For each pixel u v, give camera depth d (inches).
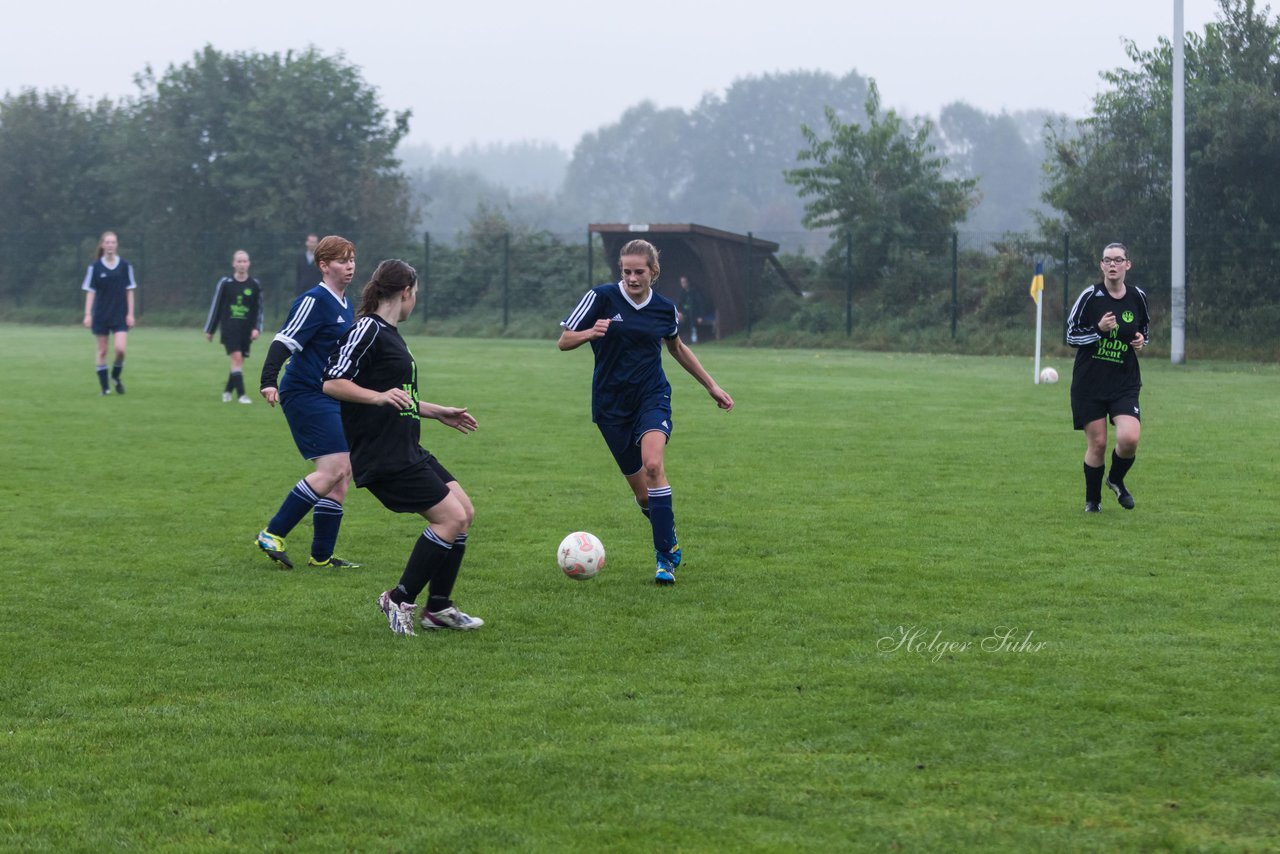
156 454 692.7
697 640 329.4
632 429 420.2
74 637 335.3
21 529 485.1
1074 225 1909.4
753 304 2091.5
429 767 239.3
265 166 2541.8
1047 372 1213.1
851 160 2137.1
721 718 265.7
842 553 440.5
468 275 2316.7
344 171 2564.0
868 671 298.7
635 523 498.6
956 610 358.6
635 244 417.7
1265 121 1683.1
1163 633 331.9
